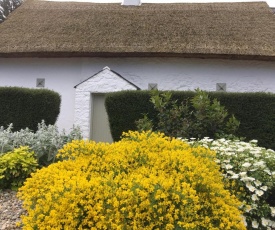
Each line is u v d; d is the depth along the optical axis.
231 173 4.15
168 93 7.40
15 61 11.77
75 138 6.59
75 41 11.21
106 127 10.59
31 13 13.70
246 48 10.48
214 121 6.66
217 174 3.66
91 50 10.72
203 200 3.13
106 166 3.64
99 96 10.69
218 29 11.62
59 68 11.58
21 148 5.80
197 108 6.78
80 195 2.87
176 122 6.83
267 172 4.20
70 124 11.34
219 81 10.98
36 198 3.22
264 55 10.24
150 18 12.66
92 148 4.08
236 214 3.17
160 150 3.96
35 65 11.69
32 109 9.50
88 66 11.41
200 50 10.44
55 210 2.81
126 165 3.61
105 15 13.09
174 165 3.45
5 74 11.80
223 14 12.94
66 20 12.79
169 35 11.27
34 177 3.52
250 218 4.02
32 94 9.54
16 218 4.37
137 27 11.88
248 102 8.35
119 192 2.88
